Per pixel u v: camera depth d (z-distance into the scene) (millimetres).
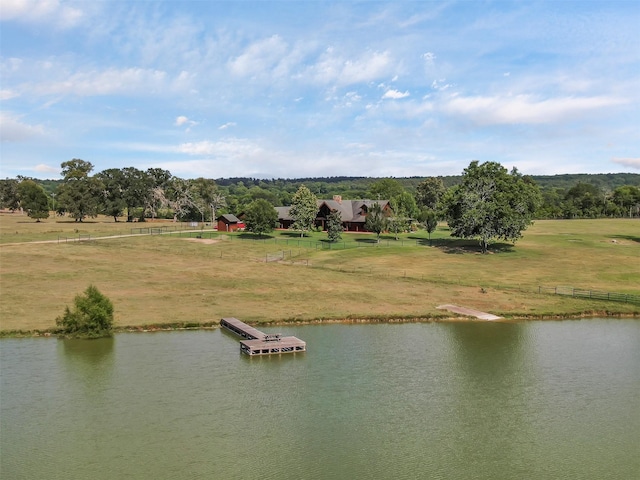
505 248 102125
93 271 73062
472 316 55656
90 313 46938
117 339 46906
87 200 164875
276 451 28875
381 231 115312
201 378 38375
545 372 40625
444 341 47812
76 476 26312
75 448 28828
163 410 33312
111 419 32031
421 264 85125
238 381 37969
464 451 29203
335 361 42312
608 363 42625
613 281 73062
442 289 67375
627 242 112438
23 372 38906
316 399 35250
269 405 34281
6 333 46750
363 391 36656
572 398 36094
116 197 172875
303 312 55312
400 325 52969
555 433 31375
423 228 146500
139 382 37438
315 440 30094
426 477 26688
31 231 121250
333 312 55500
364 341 47625
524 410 34250
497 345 46875
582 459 28609
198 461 27750
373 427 31688
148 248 95875
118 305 55938
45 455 28125
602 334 50531
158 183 188125
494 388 37531
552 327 52875
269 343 43625
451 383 38250
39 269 72875
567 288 68000
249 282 69125
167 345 45531
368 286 68312
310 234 126812
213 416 32656
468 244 107750
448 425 32094
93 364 40656
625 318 56688
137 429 30922
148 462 27594
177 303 57688
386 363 42062
